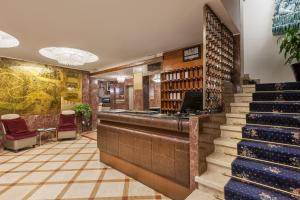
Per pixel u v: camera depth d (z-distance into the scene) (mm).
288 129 2611
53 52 5660
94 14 3328
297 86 3412
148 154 3217
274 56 5004
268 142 2588
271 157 2312
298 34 3816
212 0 2904
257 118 2965
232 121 3285
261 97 3514
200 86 4902
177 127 2746
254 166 2254
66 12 3248
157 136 3055
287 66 4832
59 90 7629
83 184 3365
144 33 4230
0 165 4379
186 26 3869
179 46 5176
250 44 5320
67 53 5531
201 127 2518
